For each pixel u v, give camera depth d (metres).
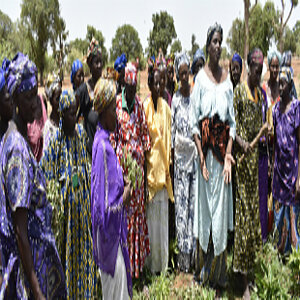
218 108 3.98
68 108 3.38
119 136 4.22
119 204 2.93
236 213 4.19
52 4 30.53
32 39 30.34
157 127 4.58
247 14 19.14
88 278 3.55
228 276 4.57
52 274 2.44
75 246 3.51
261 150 4.93
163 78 4.77
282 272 4.51
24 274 2.20
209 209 4.14
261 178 4.99
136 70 4.27
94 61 5.13
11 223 2.15
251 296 4.08
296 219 4.81
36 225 2.29
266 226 5.12
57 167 3.46
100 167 2.85
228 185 4.15
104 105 2.85
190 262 4.90
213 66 4.05
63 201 3.41
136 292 4.26
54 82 4.54
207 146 4.10
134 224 4.29
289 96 4.73
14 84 2.23
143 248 4.48
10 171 2.13
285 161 4.78
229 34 40.66
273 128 4.93
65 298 2.57
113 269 2.96
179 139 4.82
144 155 4.56
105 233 2.88
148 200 4.60
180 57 4.95
